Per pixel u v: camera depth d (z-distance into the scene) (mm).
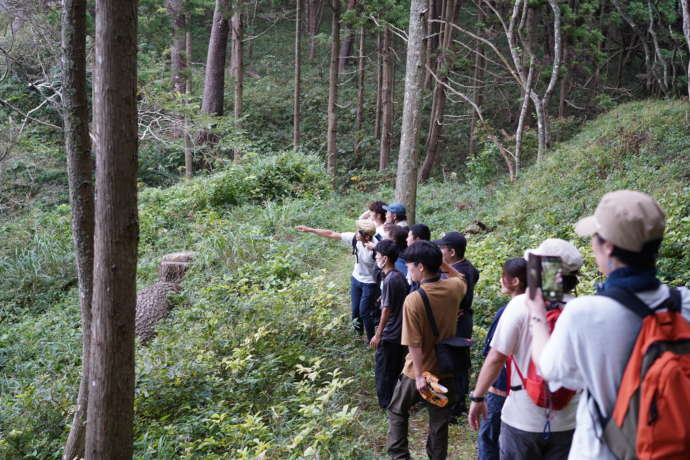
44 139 14633
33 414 6289
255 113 28172
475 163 20500
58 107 7336
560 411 2879
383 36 23797
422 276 4145
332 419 4793
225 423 5254
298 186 16328
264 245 11648
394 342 5223
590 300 2023
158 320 9602
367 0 18828
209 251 11617
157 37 18969
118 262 3654
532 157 21578
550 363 2105
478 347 6320
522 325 2916
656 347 1872
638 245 1979
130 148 3611
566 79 24281
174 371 6305
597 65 25031
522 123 17375
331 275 10531
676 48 24141
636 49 29453
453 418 5352
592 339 1978
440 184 20578
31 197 17188
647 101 21016
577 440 2102
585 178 13383
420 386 3986
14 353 9648
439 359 4105
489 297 7258
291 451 4684
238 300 8602
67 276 13273
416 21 9594
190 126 15633
